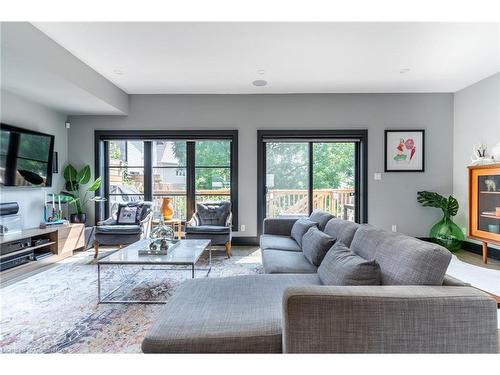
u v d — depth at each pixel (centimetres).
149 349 121
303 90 446
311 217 339
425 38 284
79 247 415
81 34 278
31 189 394
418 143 457
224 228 394
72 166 466
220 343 122
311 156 477
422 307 110
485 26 262
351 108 460
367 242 174
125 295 263
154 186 495
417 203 460
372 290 115
